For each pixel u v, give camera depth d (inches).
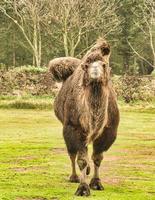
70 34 5748.0
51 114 3100.4
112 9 5807.1
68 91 1090.1
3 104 3405.5
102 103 991.0
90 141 1029.8
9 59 6235.2
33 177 1253.1
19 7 5556.1
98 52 1005.8
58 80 1176.2
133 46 6392.7
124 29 6304.1
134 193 1085.8
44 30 5910.4
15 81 3823.8
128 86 3663.9
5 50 6195.9
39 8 5344.5
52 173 1310.3
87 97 994.1
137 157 1628.9
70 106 1052.5
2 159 1547.7
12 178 1238.3
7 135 2209.6
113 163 1502.2
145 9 6299.2
